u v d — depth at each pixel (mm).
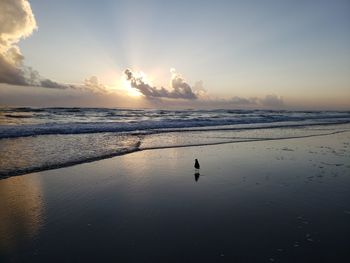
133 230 5496
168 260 4410
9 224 5727
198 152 14227
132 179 9164
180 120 38188
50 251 4707
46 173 9680
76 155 12602
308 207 6688
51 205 6809
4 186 8148
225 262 4344
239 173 10016
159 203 6992
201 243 4949
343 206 6762
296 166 11109
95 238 5156
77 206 6770
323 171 10289
